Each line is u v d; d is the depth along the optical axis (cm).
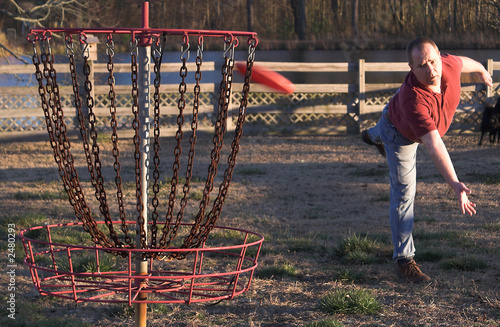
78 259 727
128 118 2025
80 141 1938
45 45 282
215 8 8725
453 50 5884
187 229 923
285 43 7462
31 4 2975
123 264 741
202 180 1398
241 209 1118
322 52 6775
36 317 558
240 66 321
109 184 1338
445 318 536
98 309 589
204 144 1938
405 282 661
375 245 810
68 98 2014
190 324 540
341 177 1448
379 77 3919
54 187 1328
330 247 827
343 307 561
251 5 8362
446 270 705
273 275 701
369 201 1191
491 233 894
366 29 7150
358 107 2112
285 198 1223
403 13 7094
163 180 1388
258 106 2092
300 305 589
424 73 551
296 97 2127
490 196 1194
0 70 1962
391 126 650
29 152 1798
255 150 1834
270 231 943
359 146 1900
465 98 2147
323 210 1112
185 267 745
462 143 1927
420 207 1114
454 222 983
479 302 579
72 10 2648
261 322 540
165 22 8619
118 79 2595
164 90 2034
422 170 1526
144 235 310
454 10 6756
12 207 1118
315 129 2133
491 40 6300
